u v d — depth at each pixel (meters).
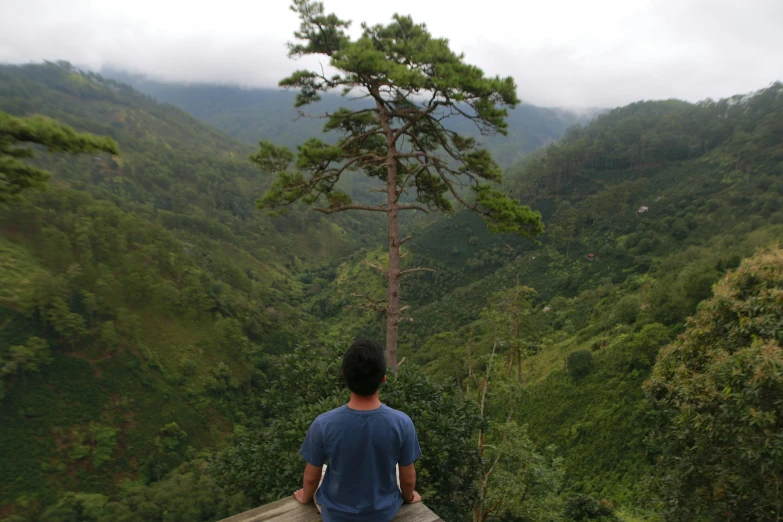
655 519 14.56
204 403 55.19
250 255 131.62
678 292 29.91
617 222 84.50
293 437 6.23
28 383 46.91
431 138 10.86
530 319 17.98
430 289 88.38
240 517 2.33
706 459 7.62
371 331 73.69
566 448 23.59
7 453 41.66
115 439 46.72
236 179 186.25
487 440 13.20
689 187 91.25
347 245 165.62
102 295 61.41
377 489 1.96
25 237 66.25
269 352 70.88
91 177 143.12
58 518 38.00
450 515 6.64
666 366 9.21
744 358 6.77
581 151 116.56
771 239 46.38
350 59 7.80
